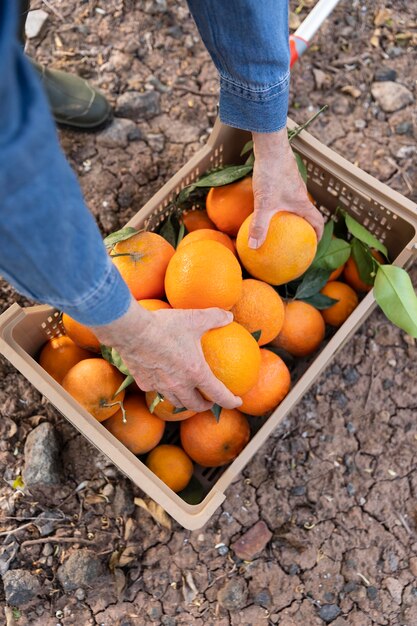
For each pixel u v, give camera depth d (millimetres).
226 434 1229
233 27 890
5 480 1502
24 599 1411
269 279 1203
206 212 1418
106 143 1815
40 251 569
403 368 1643
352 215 1449
